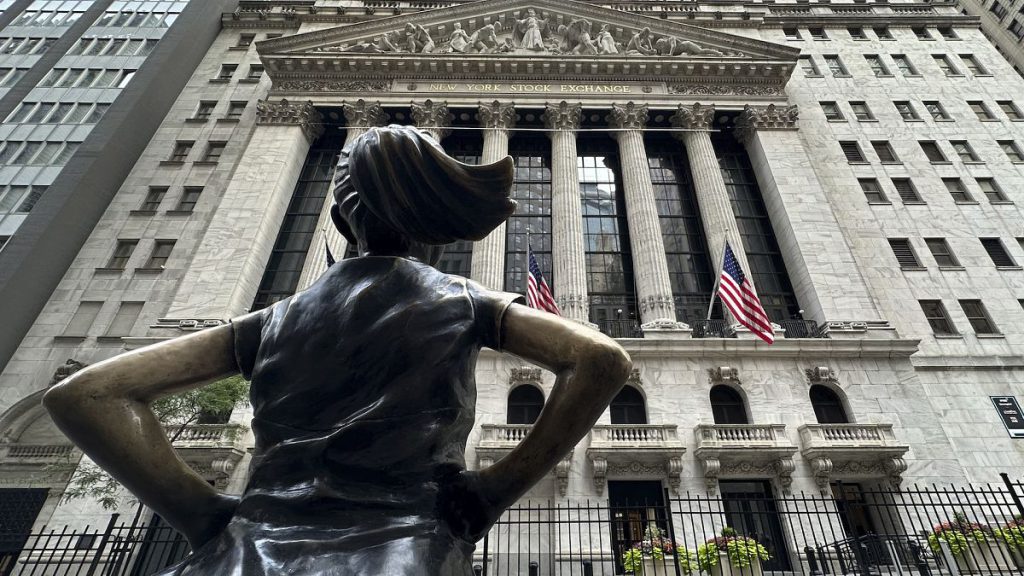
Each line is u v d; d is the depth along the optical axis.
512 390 21.42
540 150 31.56
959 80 34.41
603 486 18.33
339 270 1.84
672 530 9.80
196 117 32.97
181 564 1.40
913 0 40.94
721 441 18.89
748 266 25.88
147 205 29.14
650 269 25.00
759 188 30.20
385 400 1.52
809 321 24.58
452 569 1.34
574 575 15.98
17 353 23.58
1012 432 21.67
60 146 29.22
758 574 10.67
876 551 11.27
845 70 35.09
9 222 26.28
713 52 33.03
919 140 31.50
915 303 25.25
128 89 31.44
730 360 21.81
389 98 31.39
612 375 1.53
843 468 19.00
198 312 23.42
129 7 36.78
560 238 26.36
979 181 29.86
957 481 19.09
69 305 25.20
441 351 1.62
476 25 34.78
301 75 32.31
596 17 34.28
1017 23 47.38
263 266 26.70
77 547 9.54
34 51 34.72
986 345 23.95
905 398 20.95
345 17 39.09
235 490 18.80
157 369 1.64
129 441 1.51
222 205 27.05
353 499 1.40
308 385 1.57
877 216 28.34
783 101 31.61
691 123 30.52
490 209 1.98
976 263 26.48
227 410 20.52
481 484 1.57
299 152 30.69
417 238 2.03
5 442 21.14
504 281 25.95
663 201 29.64
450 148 31.67
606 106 30.95
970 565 10.00
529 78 32.09
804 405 20.72
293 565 1.22
